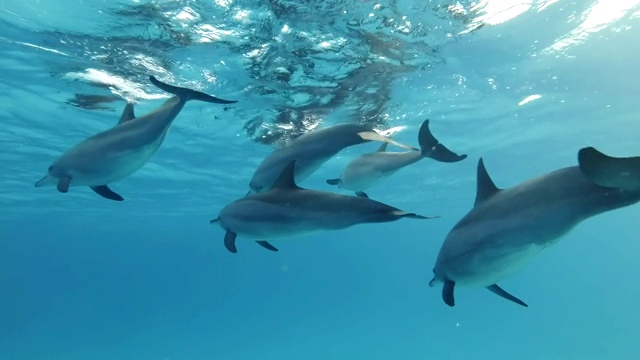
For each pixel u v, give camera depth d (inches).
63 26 424.2
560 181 195.0
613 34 503.2
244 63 505.7
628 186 141.3
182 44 460.4
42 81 542.9
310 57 499.2
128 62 497.4
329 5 400.2
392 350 2154.3
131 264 4940.9
